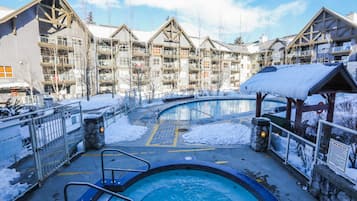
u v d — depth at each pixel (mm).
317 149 3660
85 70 21281
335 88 5691
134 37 26453
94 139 5824
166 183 4453
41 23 20859
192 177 4676
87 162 4980
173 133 7895
